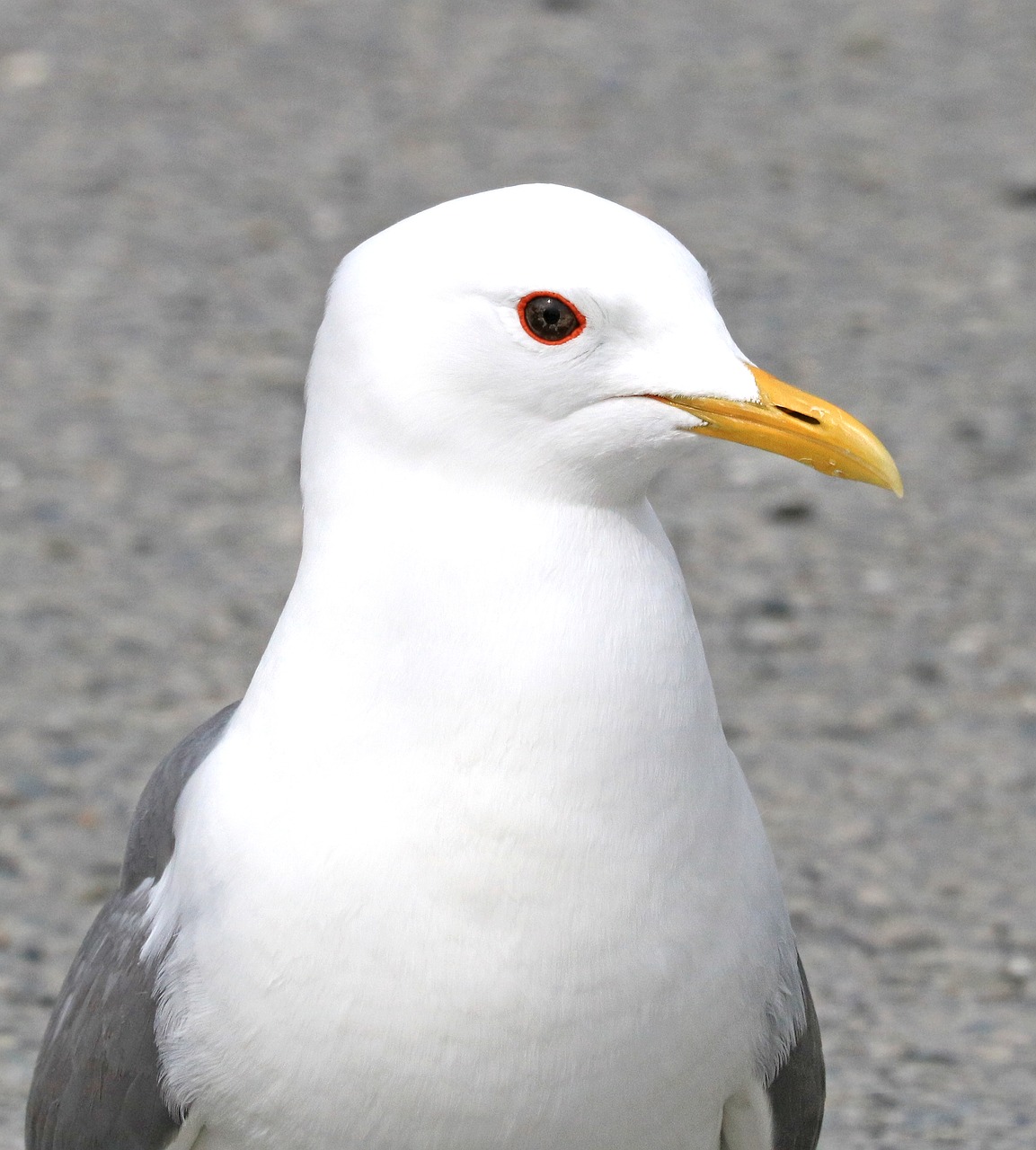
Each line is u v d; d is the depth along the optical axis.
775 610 14.73
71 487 16.61
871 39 28.58
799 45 28.69
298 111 25.84
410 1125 6.14
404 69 27.45
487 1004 5.99
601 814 5.99
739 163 24.53
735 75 27.47
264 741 6.24
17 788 12.26
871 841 11.91
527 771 5.96
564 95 26.61
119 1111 6.70
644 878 6.04
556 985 6.01
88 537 15.80
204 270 21.27
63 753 12.71
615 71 27.55
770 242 22.25
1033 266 21.61
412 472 6.15
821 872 11.55
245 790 6.23
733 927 6.29
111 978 6.80
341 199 23.16
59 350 19.31
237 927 6.12
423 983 5.98
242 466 17.11
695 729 6.17
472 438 6.09
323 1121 6.18
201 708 13.38
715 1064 6.39
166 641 14.29
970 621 14.68
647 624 6.12
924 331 20.06
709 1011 6.25
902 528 16.08
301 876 6.03
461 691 5.99
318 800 6.07
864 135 25.44
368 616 6.11
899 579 15.30
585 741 5.98
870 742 13.07
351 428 6.22
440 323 6.08
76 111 25.61
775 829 12.00
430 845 5.96
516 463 6.11
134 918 6.91
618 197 23.30
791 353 19.48
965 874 11.59
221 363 19.16
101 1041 6.76
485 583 6.05
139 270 21.22
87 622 14.52
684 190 23.62
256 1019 6.13
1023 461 17.22
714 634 14.44
